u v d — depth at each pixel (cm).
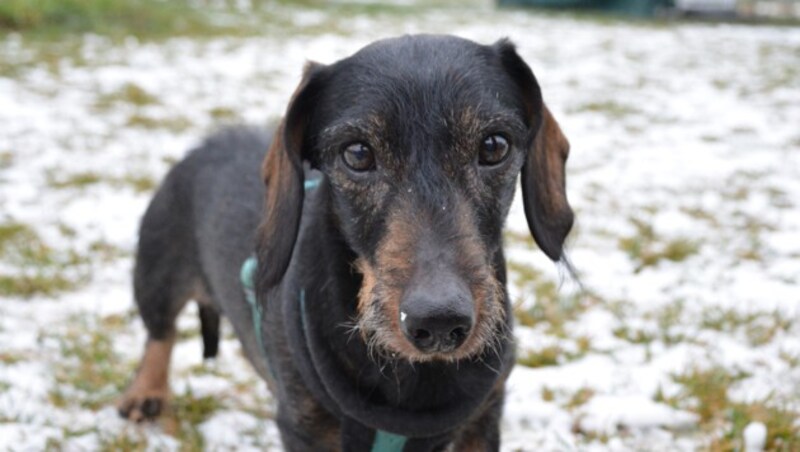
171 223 79
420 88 56
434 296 51
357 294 58
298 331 61
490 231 58
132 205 129
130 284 104
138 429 81
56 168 143
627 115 201
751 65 276
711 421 80
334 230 59
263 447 79
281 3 412
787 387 84
